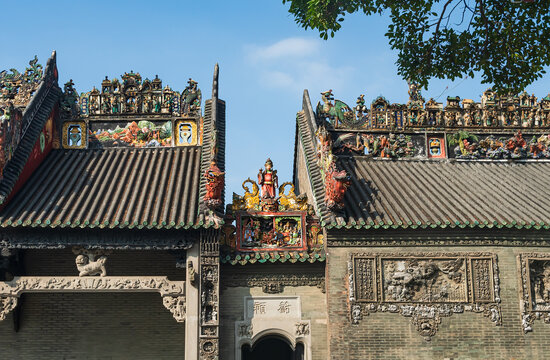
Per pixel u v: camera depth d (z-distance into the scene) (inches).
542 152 1139.9
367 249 895.7
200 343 853.8
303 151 1146.7
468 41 876.6
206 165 1005.8
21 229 862.5
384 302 879.1
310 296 910.4
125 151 1115.3
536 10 839.7
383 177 1048.8
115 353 986.7
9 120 939.3
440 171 1094.4
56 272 989.8
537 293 899.4
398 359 863.1
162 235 874.8
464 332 876.6
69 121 1132.5
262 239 927.0
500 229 906.7
